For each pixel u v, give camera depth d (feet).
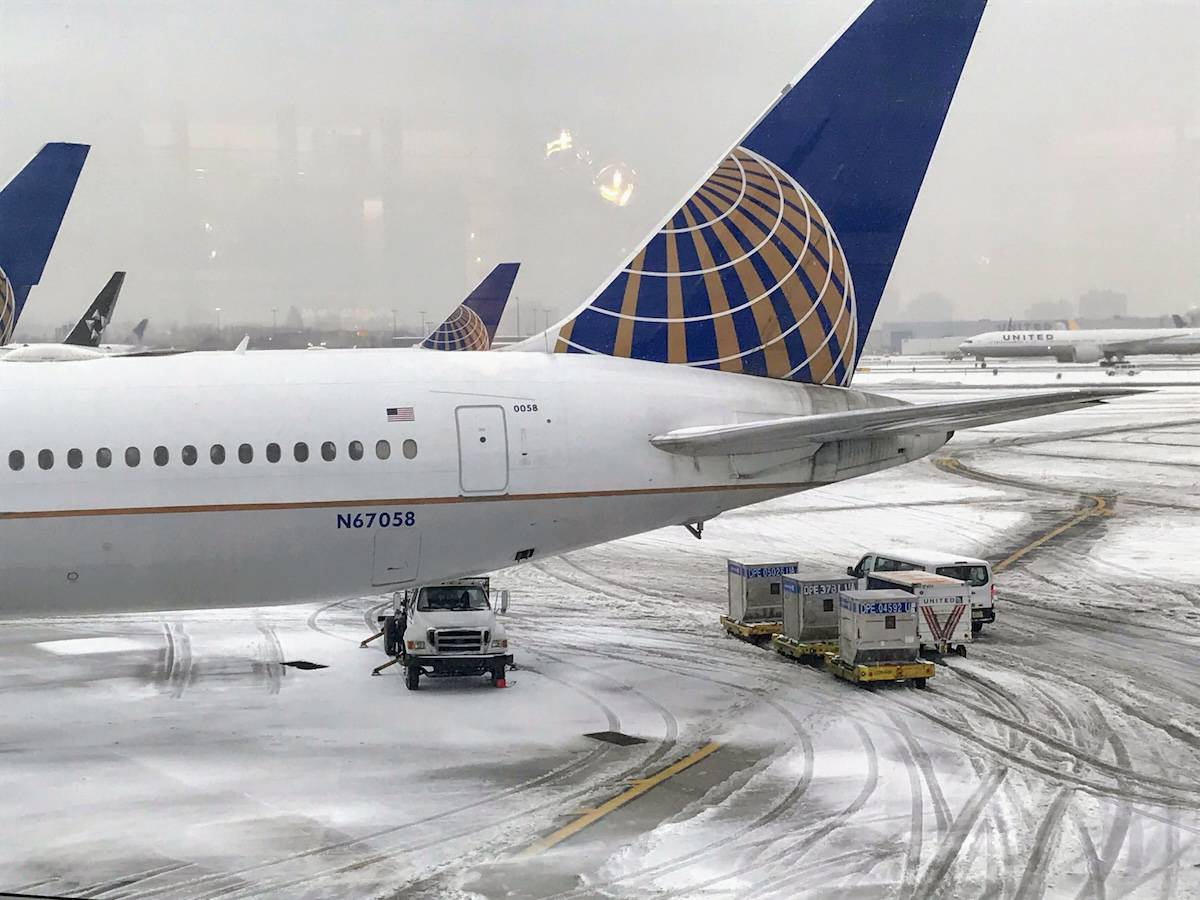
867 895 47.96
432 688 81.20
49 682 83.20
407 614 85.10
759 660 88.84
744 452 77.30
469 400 74.23
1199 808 57.67
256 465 70.33
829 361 82.89
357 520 71.97
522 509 74.28
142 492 69.10
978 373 513.04
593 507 75.66
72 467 68.59
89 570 70.03
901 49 80.18
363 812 57.77
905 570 101.35
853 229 81.71
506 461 73.61
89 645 95.09
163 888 49.01
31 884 49.39
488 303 240.53
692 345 81.05
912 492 198.90
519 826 55.77
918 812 57.11
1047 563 130.72
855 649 79.71
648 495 76.59
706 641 95.55
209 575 71.72
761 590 95.76
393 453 72.02
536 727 71.61
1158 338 559.79
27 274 148.46
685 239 80.79
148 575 70.95
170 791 60.90
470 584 86.17
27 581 69.82
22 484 68.03
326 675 85.25
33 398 70.13
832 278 81.92
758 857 51.88
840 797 59.21
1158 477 213.05
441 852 52.75
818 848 52.80
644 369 79.71
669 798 59.31
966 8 80.18
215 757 66.33
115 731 71.46
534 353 79.61
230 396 71.82
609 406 76.28
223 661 89.56
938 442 82.99
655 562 137.28
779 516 174.81
